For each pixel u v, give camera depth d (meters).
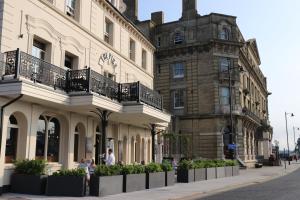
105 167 14.89
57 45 17.81
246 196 15.66
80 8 20.05
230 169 29.19
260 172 36.06
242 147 43.44
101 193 14.08
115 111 18.86
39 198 12.80
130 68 26.39
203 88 43.72
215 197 15.33
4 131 13.91
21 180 14.01
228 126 42.78
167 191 16.59
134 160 26.06
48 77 15.50
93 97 16.28
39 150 16.38
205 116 42.91
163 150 37.53
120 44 24.94
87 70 16.86
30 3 15.93
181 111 44.62
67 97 16.33
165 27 47.31
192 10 45.84
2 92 13.58
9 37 14.57
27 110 15.20
